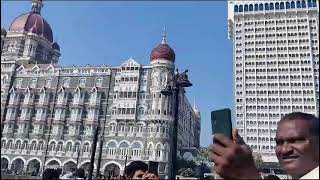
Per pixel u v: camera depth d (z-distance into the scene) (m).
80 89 116.81
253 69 159.62
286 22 162.00
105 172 103.50
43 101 118.06
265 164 133.62
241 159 2.33
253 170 2.38
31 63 137.88
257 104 153.75
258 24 165.75
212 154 2.46
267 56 159.75
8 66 127.12
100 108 113.56
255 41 163.50
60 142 112.62
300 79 152.12
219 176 2.41
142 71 112.50
